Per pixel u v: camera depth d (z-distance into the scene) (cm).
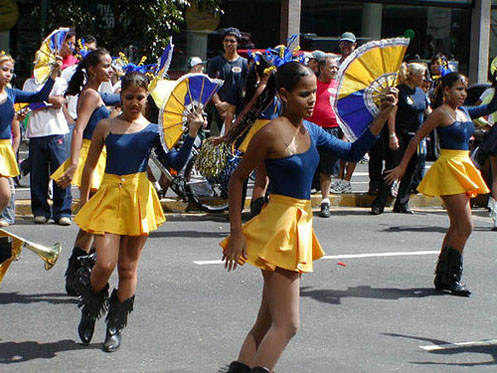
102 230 695
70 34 1259
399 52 632
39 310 823
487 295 960
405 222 1450
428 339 782
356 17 2748
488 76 3020
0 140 934
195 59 1628
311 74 561
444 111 940
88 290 712
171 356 705
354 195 1609
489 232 1384
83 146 865
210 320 810
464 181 940
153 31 2186
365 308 881
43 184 1280
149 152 721
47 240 1155
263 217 566
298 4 2595
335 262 1099
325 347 745
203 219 1409
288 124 564
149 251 1118
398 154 1498
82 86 880
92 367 673
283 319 553
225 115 1259
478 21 2948
